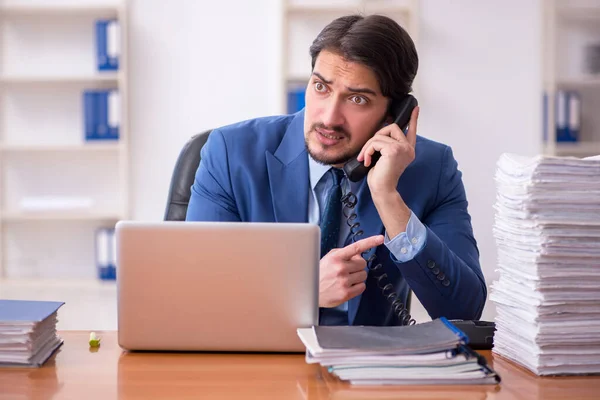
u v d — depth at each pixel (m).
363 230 1.81
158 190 4.91
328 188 1.85
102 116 4.71
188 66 4.89
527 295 1.27
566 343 1.24
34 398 1.10
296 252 1.32
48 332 1.37
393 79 1.71
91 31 4.91
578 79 4.82
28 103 4.92
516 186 1.30
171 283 1.33
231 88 4.91
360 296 1.79
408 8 4.77
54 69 4.90
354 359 1.16
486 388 1.16
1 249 4.90
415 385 1.16
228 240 1.32
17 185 4.95
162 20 4.86
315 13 4.88
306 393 1.12
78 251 4.97
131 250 1.33
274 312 1.33
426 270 1.66
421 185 1.88
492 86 4.93
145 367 1.27
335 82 1.69
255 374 1.22
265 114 4.93
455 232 1.87
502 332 1.38
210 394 1.12
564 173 1.25
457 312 1.71
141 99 4.88
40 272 4.96
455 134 4.93
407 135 1.78
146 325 1.34
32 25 4.88
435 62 4.91
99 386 1.16
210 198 1.88
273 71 4.91
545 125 4.83
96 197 4.97
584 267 1.25
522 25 4.89
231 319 1.33
